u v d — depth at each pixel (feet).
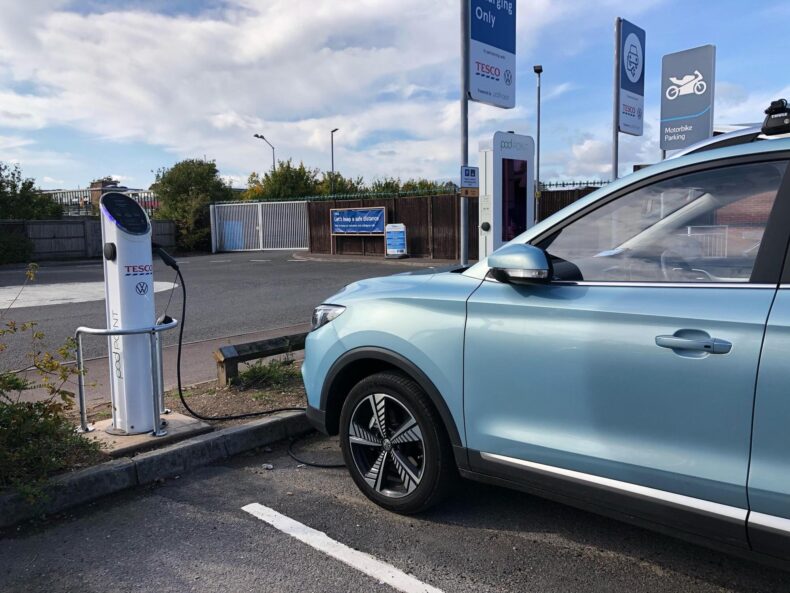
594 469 8.68
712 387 7.55
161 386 15.78
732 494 7.45
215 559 10.18
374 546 10.51
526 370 9.32
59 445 13.01
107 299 14.56
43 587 9.45
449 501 12.16
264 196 134.51
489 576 9.54
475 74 26.22
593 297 8.84
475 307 9.95
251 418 16.07
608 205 9.52
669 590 9.08
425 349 10.50
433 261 68.03
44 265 81.46
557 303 9.06
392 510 11.60
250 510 11.94
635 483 8.30
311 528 11.18
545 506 11.91
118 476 12.76
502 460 9.73
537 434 9.27
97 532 11.16
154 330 14.11
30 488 11.43
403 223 73.15
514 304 9.50
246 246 105.19
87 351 25.99
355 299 12.01
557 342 8.96
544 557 10.06
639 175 9.27
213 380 20.18
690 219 8.66
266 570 9.83
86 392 19.66
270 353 19.63
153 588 9.40
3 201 92.48
